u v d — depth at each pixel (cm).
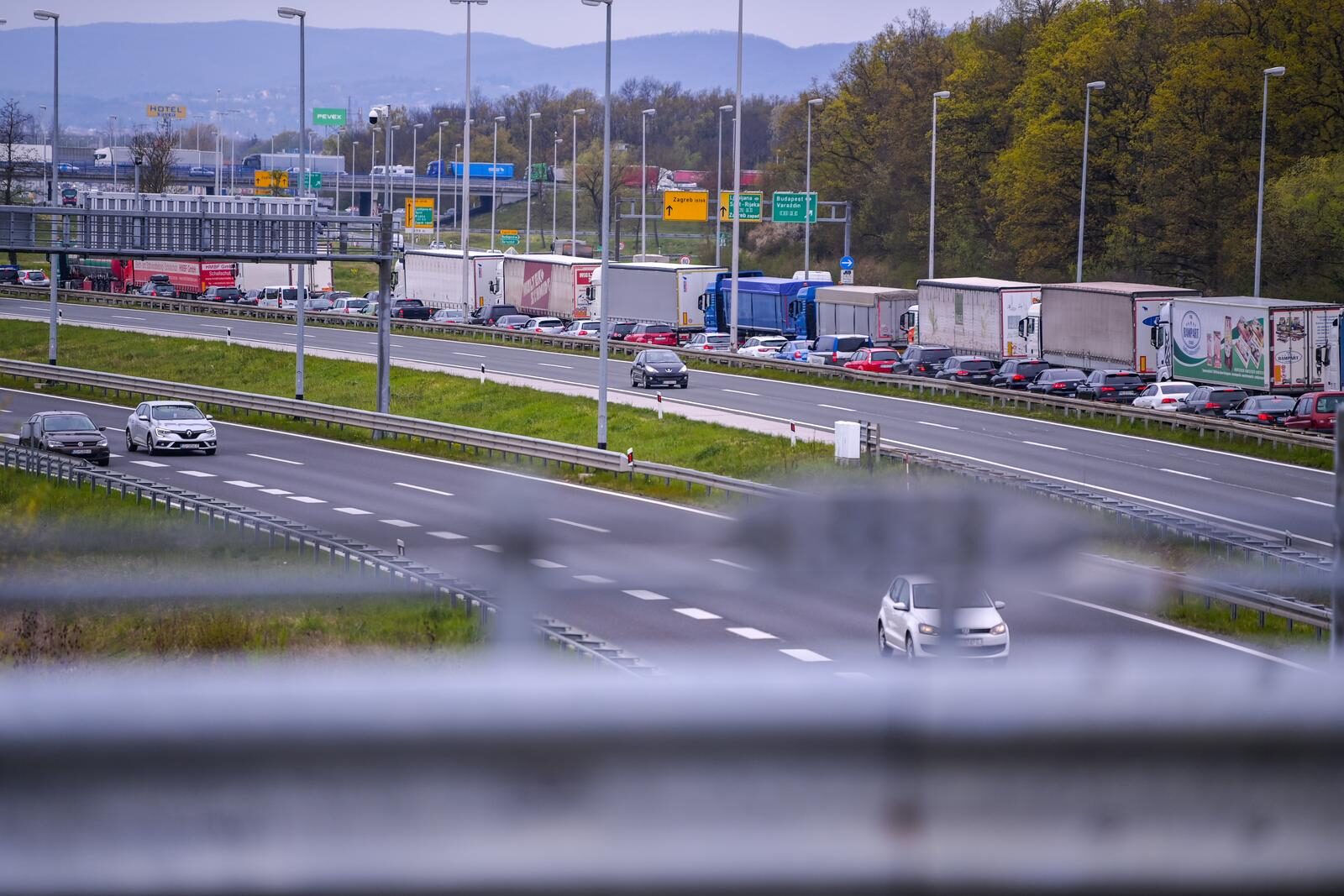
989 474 12731
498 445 18125
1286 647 7181
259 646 4016
